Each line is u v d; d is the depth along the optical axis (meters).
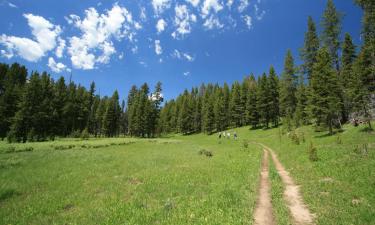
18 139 55.91
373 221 8.88
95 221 10.61
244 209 10.79
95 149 39.88
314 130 43.91
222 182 16.28
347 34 44.84
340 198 11.46
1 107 69.44
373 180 12.70
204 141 65.00
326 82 38.34
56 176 19.34
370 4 30.03
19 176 18.78
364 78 33.97
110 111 97.56
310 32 50.44
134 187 16.03
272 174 17.50
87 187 16.27
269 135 61.59
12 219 11.03
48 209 12.17
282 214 10.16
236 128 89.38
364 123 33.81
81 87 109.00
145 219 10.44
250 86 91.62
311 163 19.70
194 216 10.35
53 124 78.06
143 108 90.94
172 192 14.69
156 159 29.00
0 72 97.81
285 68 64.25
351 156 18.88
